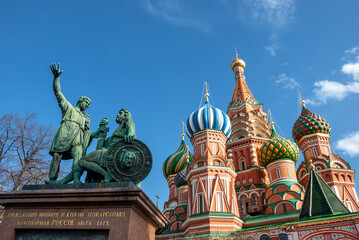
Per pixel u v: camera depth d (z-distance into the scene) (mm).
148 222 9102
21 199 8438
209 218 32781
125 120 11094
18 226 8117
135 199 8039
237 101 60500
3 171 21766
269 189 39938
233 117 57188
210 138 40875
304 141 46469
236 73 69375
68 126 10961
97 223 7918
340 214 23641
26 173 22344
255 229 29953
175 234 41188
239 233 30781
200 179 36875
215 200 34812
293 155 42125
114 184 8773
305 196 27438
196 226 33312
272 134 47938
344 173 40188
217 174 36719
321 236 22766
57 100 11008
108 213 8047
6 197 8484
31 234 8094
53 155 10703
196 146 41438
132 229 7910
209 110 42781
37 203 8391
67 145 10742
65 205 8328
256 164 48156
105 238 7805
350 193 38750
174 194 54969
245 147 50750
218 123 41688
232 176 38312
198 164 39500
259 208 42344
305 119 47094
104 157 10109
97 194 8219
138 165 10023
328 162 41031
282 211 36031
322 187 26906
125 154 9984
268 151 42969
